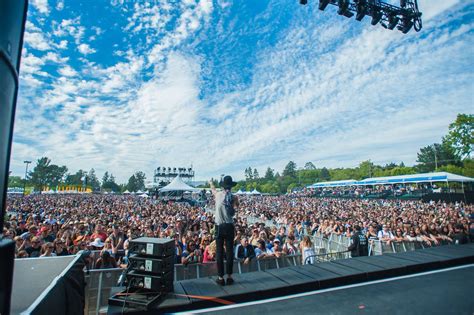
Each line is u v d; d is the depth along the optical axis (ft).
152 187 209.97
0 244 3.30
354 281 13.70
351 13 28.07
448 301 11.32
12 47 3.60
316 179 407.64
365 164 325.21
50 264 10.56
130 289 11.34
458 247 20.33
